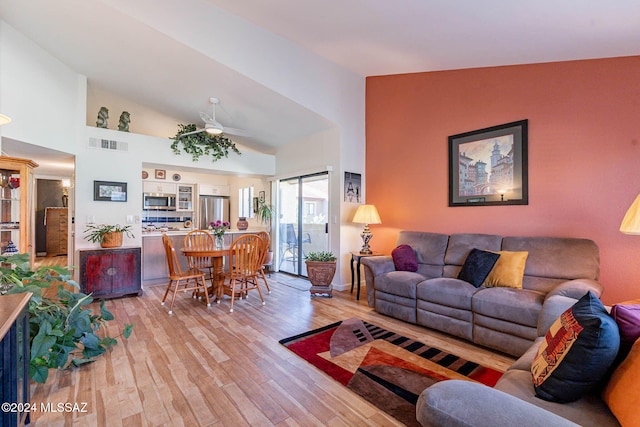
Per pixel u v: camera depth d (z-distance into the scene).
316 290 4.17
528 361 1.45
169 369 2.21
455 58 3.39
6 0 2.78
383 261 3.62
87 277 3.89
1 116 2.30
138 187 4.62
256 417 1.70
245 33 3.57
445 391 0.88
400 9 2.56
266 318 3.30
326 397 1.88
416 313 3.06
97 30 3.13
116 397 1.88
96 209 4.27
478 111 3.59
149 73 3.95
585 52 2.70
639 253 2.59
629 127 2.64
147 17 2.93
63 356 2.08
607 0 1.90
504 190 3.34
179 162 5.00
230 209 8.68
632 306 1.14
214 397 1.88
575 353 1.05
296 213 5.71
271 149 6.25
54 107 3.70
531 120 3.16
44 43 3.41
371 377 2.11
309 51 4.18
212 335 2.83
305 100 4.16
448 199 3.86
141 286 4.27
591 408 1.06
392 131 4.55
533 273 2.77
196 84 4.07
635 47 2.50
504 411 0.78
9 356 1.27
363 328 3.03
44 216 7.96
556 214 3.00
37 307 2.09
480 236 3.29
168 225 7.99
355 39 3.44
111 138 4.41
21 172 3.17
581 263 2.57
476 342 2.61
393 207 4.52
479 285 2.87
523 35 2.58
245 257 3.71
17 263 2.16
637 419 0.85
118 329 2.97
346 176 4.68
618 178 2.68
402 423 1.66
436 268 3.49
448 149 3.86
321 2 2.74
